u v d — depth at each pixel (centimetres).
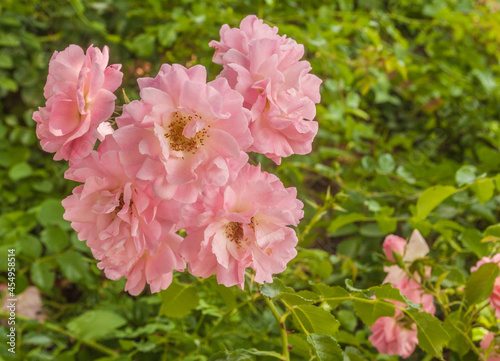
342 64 103
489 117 127
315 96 58
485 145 123
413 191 90
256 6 105
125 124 54
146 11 107
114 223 55
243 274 56
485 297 69
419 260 73
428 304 72
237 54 57
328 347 60
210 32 103
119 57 110
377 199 90
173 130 54
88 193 55
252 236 56
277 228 57
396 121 139
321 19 104
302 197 88
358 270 84
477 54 127
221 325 79
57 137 56
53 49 119
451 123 130
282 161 97
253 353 62
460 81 127
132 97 90
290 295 61
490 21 129
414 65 124
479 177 78
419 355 79
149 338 78
